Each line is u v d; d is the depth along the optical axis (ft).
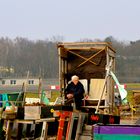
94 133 36.83
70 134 51.90
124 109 98.78
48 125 55.42
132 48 393.70
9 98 66.18
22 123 55.01
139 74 351.87
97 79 69.72
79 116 54.34
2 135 53.98
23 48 395.14
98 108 64.34
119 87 67.97
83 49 71.10
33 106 54.29
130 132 36.22
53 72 348.79
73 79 65.51
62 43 70.54
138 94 112.37
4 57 379.14
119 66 363.97
